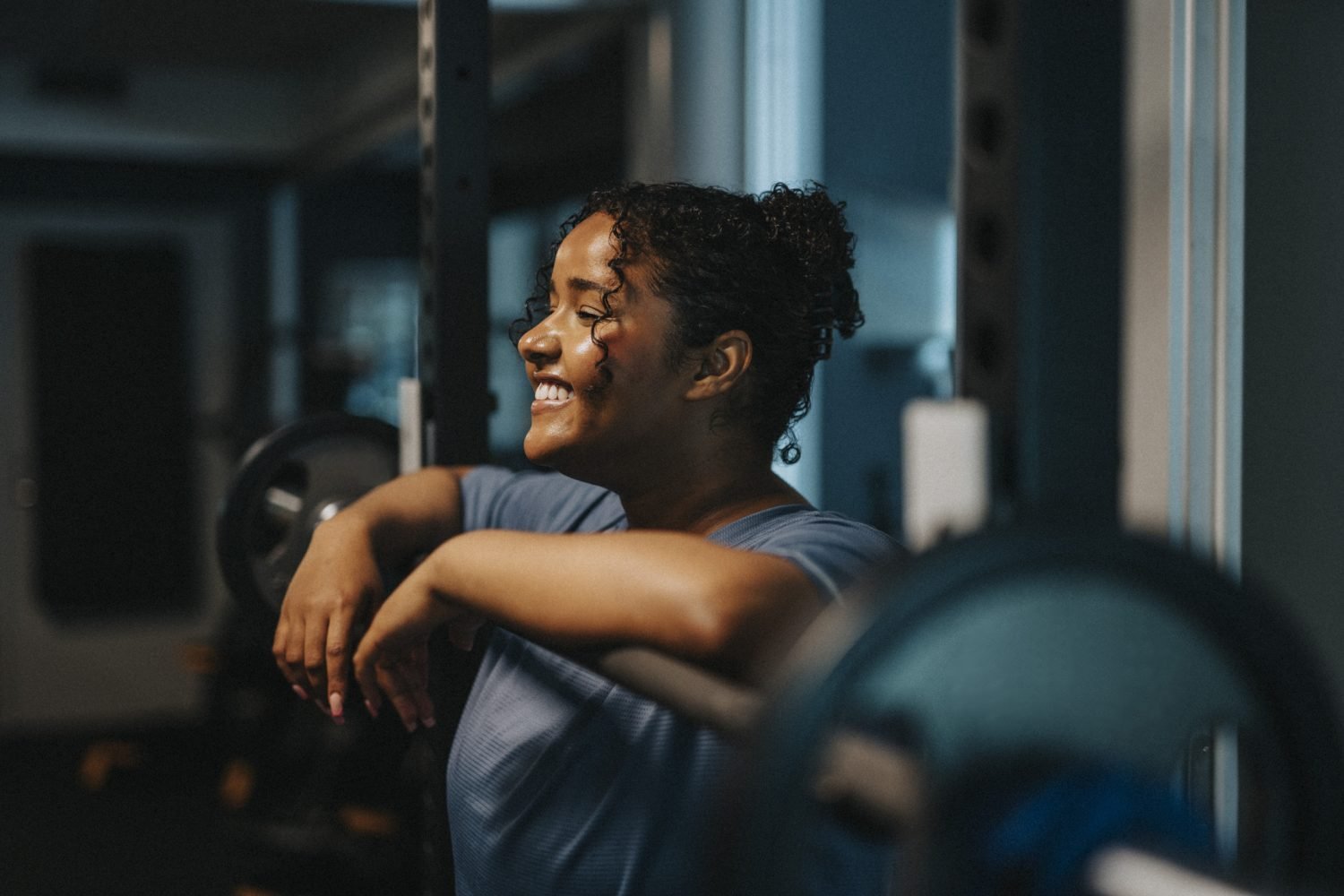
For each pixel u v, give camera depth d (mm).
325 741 3598
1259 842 379
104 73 5461
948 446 491
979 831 352
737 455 875
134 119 5547
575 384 849
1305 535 1210
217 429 5461
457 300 1171
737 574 599
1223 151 1094
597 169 4113
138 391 5727
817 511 834
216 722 4191
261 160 5848
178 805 4461
